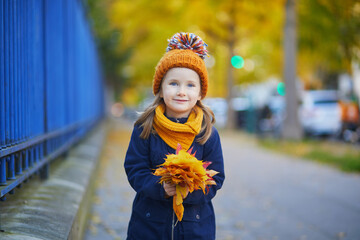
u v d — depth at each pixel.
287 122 12.91
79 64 7.80
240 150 11.84
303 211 5.28
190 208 2.21
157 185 2.09
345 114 14.32
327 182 7.07
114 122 28.09
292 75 12.68
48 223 2.76
